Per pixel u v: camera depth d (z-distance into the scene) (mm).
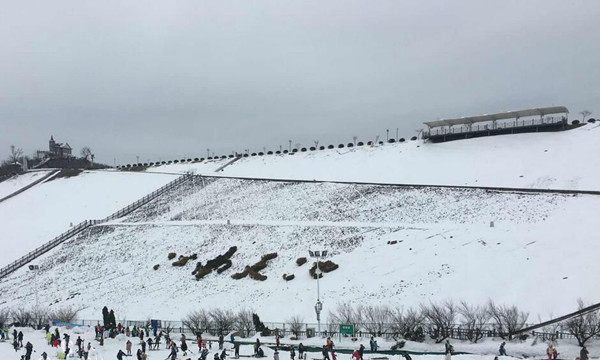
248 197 102875
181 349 47531
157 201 111938
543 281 55938
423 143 114625
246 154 141250
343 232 78250
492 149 101688
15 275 86312
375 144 123812
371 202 88438
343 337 51438
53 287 79125
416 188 90688
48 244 96875
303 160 122938
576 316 46906
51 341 53031
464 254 64438
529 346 44625
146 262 81938
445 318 49031
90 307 69812
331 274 67000
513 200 78250
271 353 46625
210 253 80438
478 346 45719
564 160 89375
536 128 105375
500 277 58375
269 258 74500
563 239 62781
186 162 148125
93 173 145500
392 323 51344
